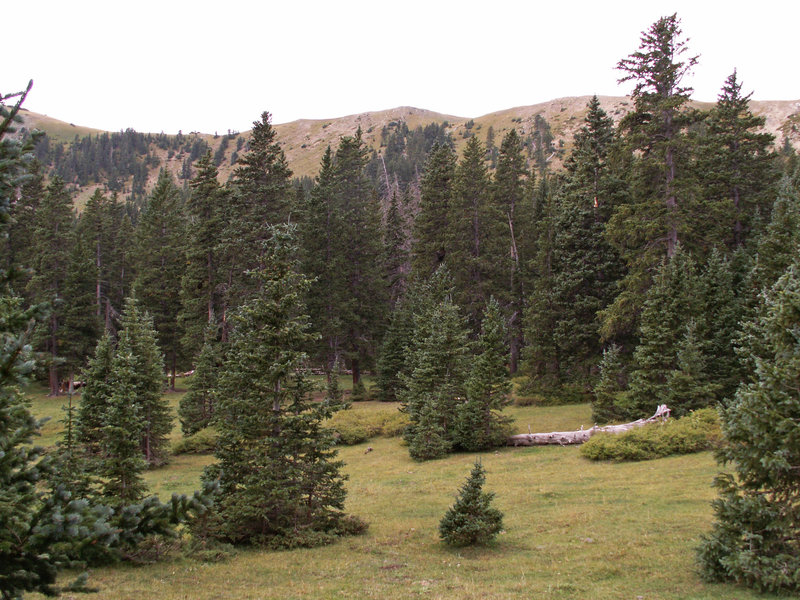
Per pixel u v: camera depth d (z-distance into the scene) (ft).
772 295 41.14
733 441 37.58
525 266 177.58
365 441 116.67
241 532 55.42
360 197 187.32
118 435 60.03
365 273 179.52
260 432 56.80
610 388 107.24
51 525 17.20
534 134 616.39
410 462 94.68
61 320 176.86
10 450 19.22
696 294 102.17
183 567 46.01
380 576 43.09
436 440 97.25
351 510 66.69
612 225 118.93
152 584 40.83
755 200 145.07
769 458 34.65
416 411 102.99
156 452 97.50
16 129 19.79
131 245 233.35
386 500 70.74
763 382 36.70
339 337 169.17
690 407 93.04
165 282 196.85
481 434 98.73
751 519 35.81
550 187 217.97
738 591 35.06
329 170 171.94
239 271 154.71
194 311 164.86
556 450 93.86
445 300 121.70
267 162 154.40
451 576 42.50
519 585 39.19
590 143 147.95
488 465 87.04
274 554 50.70
